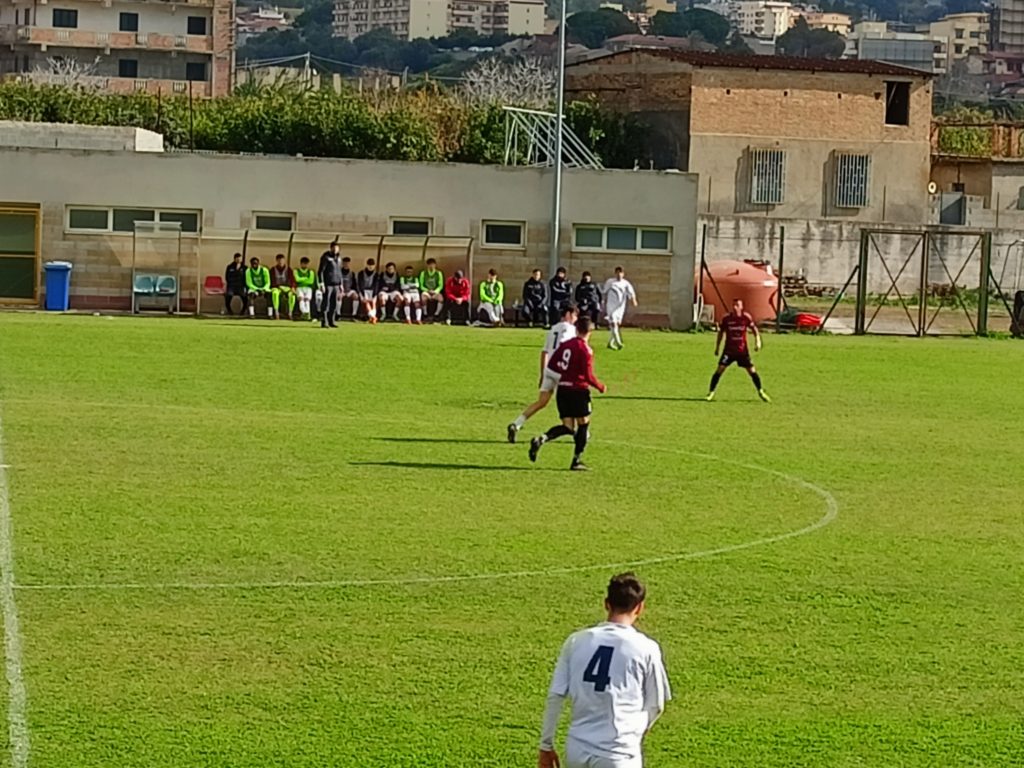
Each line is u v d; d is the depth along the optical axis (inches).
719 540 714.2
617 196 2101.4
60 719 443.8
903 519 781.9
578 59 3388.3
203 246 2050.9
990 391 1439.5
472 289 2087.8
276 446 946.1
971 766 432.1
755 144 3063.5
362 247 2073.1
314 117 3129.9
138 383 1246.9
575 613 573.6
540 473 883.4
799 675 509.4
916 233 2174.0
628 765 325.4
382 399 1200.2
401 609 573.0
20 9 4557.1
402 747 431.5
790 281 2694.4
